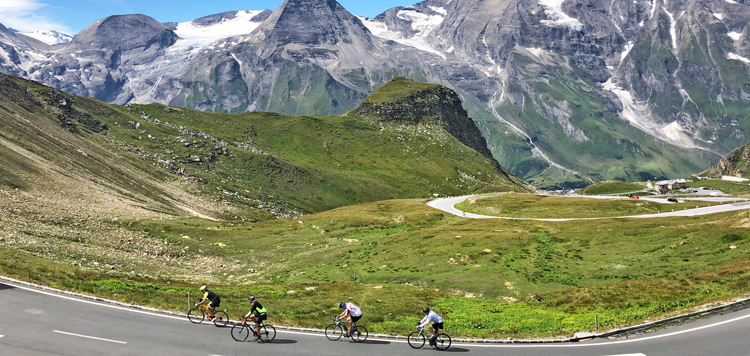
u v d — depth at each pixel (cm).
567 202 15150
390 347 3491
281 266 8381
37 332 3356
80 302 4091
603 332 3681
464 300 5762
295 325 4028
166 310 4091
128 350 3158
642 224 9900
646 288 5244
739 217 8662
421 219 12662
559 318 4472
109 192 10825
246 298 5344
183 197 14550
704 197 18512
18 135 11175
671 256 7112
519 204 15025
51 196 8888
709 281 5072
